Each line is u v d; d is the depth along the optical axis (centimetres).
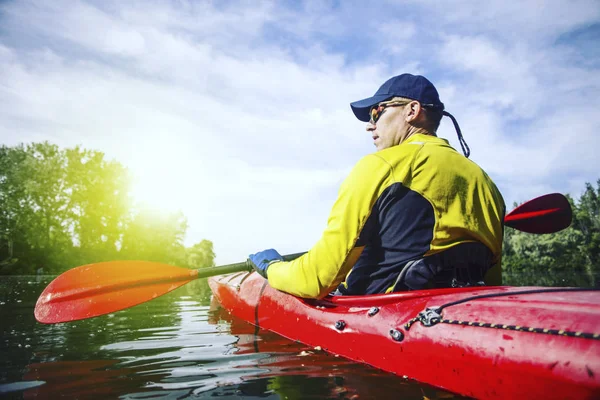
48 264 2922
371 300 157
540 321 101
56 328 272
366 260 161
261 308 261
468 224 139
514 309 111
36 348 204
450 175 141
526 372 96
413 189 141
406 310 141
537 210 205
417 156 143
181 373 153
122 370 159
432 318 128
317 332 185
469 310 121
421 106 165
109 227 3744
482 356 107
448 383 118
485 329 111
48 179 3353
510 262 3550
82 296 237
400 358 135
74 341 224
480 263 149
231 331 251
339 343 168
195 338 229
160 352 193
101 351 197
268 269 197
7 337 237
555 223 212
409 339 132
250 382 139
